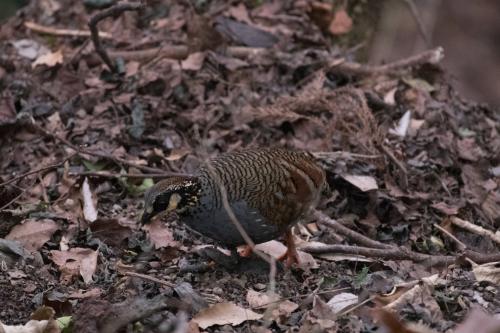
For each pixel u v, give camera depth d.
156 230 10.53
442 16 26.61
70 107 13.02
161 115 12.77
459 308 9.05
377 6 17.19
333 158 11.95
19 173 11.80
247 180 9.20
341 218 11.25
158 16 15.18
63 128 12.62
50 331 8.27
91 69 13.87
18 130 12.42
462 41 26.42
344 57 14.70
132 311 8.34
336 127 12.60
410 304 8.77
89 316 8.28
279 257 10.23
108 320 8.27
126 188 11.46
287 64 13.88
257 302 9.16
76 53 13.91
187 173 11.71
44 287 9.37
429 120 13.36
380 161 11.91
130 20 14.88
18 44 14.57
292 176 9.48
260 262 10.06
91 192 11.22
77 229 10.54
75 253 9.95
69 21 15.38
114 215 11.01
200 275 9.84
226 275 9.84
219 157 9.67
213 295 9.32
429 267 10.04
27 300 9.09
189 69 13.55
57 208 11.01
